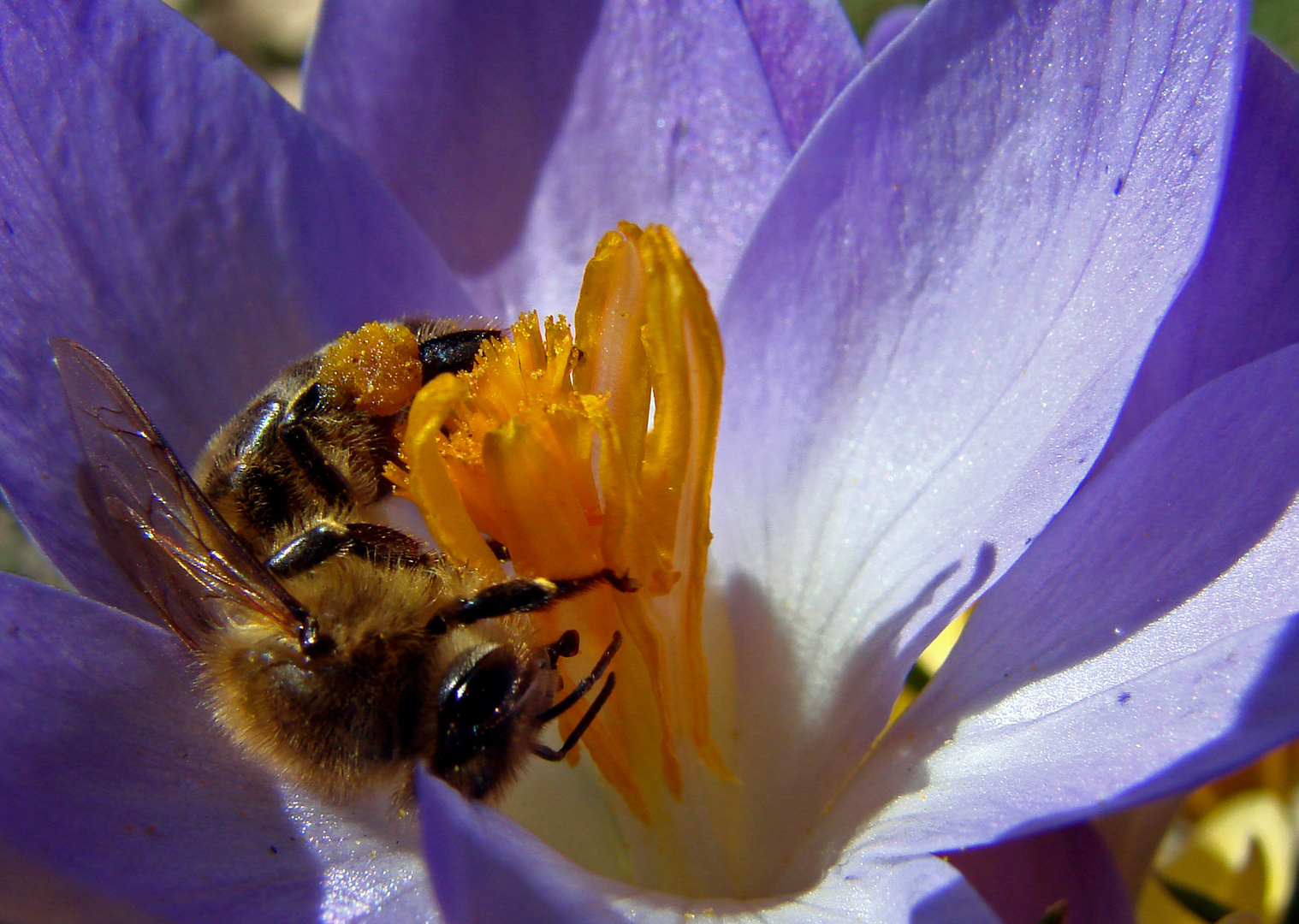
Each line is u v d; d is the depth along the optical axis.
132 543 0.05
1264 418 0.05
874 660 0.06
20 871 0.05
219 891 0.05
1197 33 0.05
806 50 0.06
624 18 0.06
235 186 0.06
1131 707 0.05
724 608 0.06
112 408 0.05
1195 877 0.07
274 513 0.05
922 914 0.05
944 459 0.06
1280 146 0.05
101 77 0.06
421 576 0.05
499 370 0.05
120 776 0.05
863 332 0.06
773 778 0.06
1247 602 0.05
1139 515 0.05
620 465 0.05
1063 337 0.05
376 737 0.05
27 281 0.06
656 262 0.05
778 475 0.06
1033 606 0.05
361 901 0.05
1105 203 0.05
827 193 0.06
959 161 0.06
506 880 0.05
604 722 0.06
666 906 0.05
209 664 0.05
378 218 0.06
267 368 0.06
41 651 0.05
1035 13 0.06
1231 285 0.06
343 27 0.06
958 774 0.05
